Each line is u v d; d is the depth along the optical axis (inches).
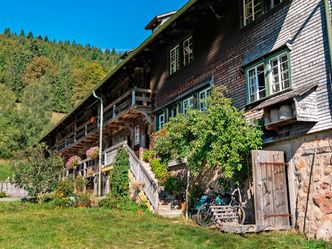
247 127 534.9
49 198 887.7
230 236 455.8
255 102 561.9
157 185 691.4
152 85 923.4
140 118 983.0
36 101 3053.6
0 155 2347.4
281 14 539.8
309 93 466.9
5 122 2605.8
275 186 488.7
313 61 478.9
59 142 1627.7
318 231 445.4
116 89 1155.3
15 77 3870.6
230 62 638.5
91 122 1273.4
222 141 529.7
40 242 425.7
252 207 536.1
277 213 482.0
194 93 728.3
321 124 457.1
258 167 483.8
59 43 5506.9
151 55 925.8
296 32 510.3
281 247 406.3
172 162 762.8
